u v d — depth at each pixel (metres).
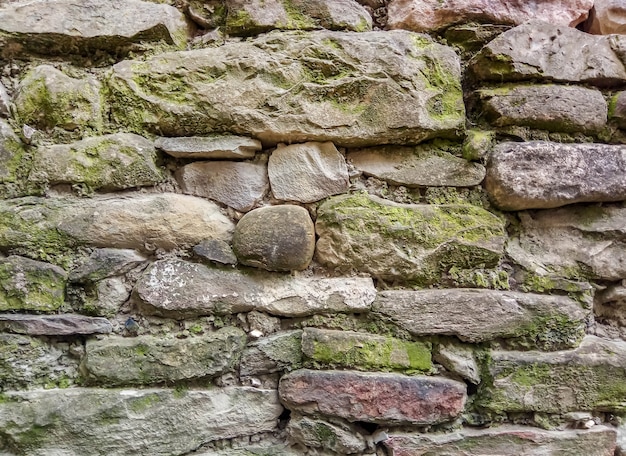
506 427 0.72
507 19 0.80
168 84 0.74
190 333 0.70
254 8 0.76
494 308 0.72
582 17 0.83
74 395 0.66
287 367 0.71
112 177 0.72
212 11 0.80
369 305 0.72
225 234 0.73
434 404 0.70
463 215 0.74
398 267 0.73
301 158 0.74
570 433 0.71
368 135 0.73
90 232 0.70
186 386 0.70
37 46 0.75
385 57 0.74
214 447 0.70
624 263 0.75
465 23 0.79
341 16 0.77
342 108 0.74
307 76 0.74
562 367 0.72
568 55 0.78
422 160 0.76
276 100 0.73
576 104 0.77
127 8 0.76
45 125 0.74
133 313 0.71
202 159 0.75
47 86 0.73
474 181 0.75
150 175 0.73
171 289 0.70
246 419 0.70
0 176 0.71
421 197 0.76
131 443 0.66
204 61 0.75
